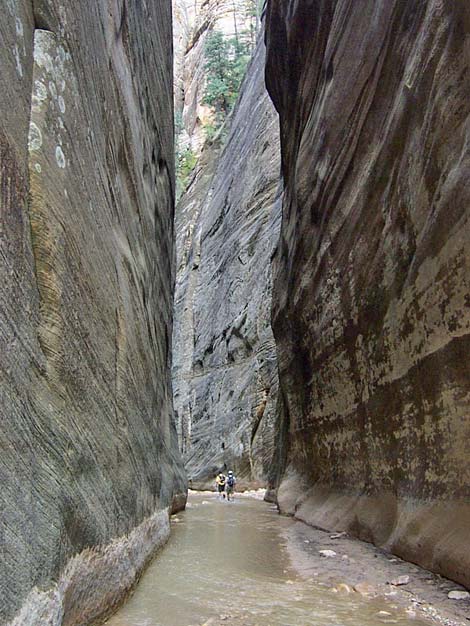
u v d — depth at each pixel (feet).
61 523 10.48
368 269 27.99
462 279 18.31
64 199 12.48
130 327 20.38
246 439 83.51
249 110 130.00
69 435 11.67
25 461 9.20
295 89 50.24
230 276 109.81
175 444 54.24
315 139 40.40
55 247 11.46
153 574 21.26
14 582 8.10
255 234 103.45
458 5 19.61
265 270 93.56
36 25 12.40
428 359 20.90
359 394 29.66
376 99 28.53
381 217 26.58
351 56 33.40
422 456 21.74
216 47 205.57
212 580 20.36
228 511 49.98
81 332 13.21
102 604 13.82
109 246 17.56
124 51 25.21
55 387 11.18
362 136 30.25
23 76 10.86
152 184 36.55
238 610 16.15
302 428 44.47
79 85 14.78
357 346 29.76
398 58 25.82
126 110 23.95
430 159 21.11
